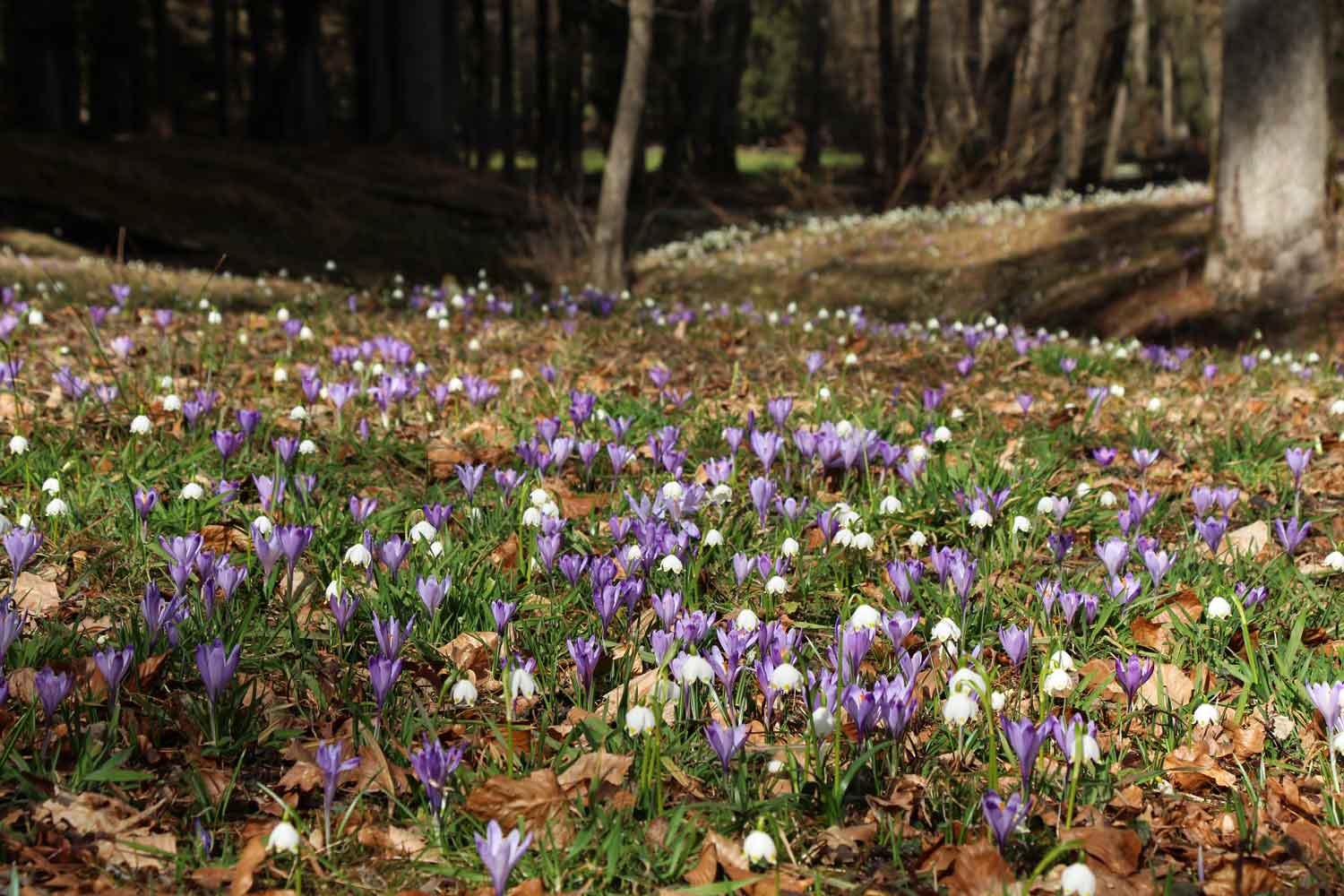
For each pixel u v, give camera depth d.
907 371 9.33
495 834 2.39
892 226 30.86
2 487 4.98
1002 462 6.17
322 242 24.91
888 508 4.97
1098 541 5.11
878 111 54.62
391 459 5.88
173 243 21.70
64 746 3.04
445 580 3.80
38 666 3.41
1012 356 10.18
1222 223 16.72
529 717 3.48
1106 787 3.14
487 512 5.10
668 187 45.75
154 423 6.18
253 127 43.25
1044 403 8.17
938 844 2.79
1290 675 3.72
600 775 3.01
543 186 39.16
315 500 5.07
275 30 56.91
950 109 44.31
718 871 2.76
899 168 42.12
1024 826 2.86
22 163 22.44
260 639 3.76
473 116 52.78
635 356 9.54
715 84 50.53
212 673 3.03
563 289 13.01
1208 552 5.12
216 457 5.52
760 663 3.21
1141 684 3.42
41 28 37.94
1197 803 3.18
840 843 2.87
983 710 3.33
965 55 46.88
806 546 4.90
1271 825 3.07
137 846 2.69
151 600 3.41
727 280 27.12
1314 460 6.76
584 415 5.96
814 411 7.12
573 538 4.77
